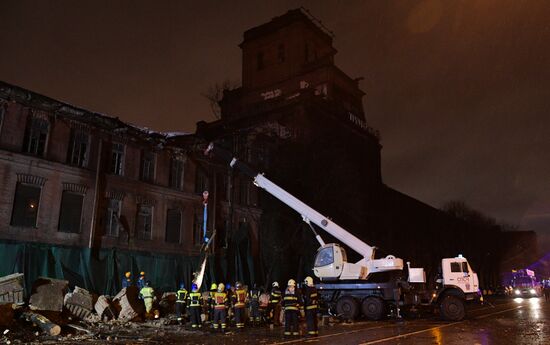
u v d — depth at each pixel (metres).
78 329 14.56
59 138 22.17
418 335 13.71
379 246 43.78
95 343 12.34
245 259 30.14
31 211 20.61
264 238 32.66
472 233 63.06
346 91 46.81
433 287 24.02
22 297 15.14
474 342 11.98
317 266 21.91
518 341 12.11
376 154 47.56
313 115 39.81
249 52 49.44
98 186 23.05
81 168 22.61
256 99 46.94
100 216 23.03
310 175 37.88
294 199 22.94
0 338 12.09
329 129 41.25
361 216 41.94
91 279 21.47
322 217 22.33
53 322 14.81
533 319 19.33
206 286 26.67
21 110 20.94
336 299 21.16
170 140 27.47
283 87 45.50
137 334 14.50
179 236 27.06
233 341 12.78
